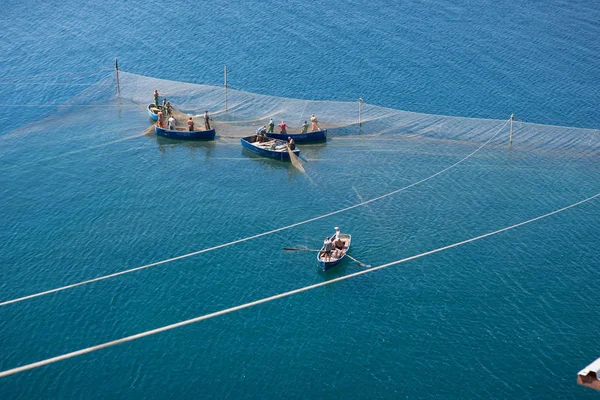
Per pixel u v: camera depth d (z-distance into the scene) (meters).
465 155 100.81
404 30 144.00
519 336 67.69
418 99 117.94
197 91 117.06
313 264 78.69
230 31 144.25
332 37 140.88
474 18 150.00
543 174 95.50
